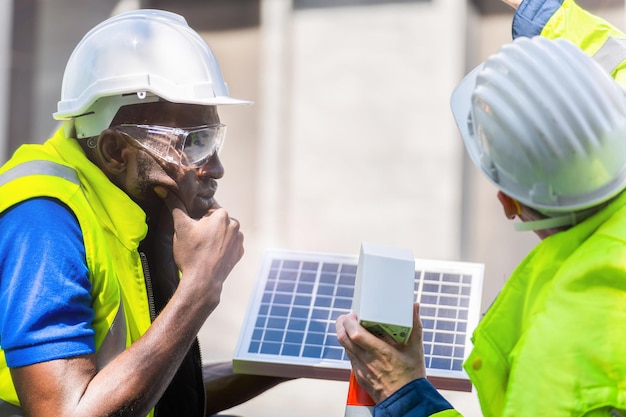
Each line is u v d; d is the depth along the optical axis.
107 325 3.35
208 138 3.52
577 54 2.87
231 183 13.19
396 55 12.70
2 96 11.95
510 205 3.01
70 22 12.23
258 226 12.97
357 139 12.87
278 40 12.96
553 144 2.75
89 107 3.47
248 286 11.93
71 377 3.09
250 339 3.80
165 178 3.45
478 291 3.87
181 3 13.24
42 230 3.20
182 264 3.41
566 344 2.69
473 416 8.11
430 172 12.56
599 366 2.67
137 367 3.18
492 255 12.28
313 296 3.96
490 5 12.60
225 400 4.21
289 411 8.41
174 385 3.72
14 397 3.29
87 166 3.47
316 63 13.00
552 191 2.80
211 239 3.43
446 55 12.48
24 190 3.28
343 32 12.90
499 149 2.84
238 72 13.20
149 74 3.41
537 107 2.77
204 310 3.37
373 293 3.08
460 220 12.49
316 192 12.95
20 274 3.16
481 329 2.98
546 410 2.67
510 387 2.72
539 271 2.91
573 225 2.88
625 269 2.70
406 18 12.65
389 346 3.08
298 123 13.05
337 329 3.16
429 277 3.94
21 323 3.10
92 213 3.36
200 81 3.48
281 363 3.70
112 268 3.37
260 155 13.05
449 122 12.52
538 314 2.76
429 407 2.98
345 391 8.94
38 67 12.20
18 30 12.16
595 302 2.70
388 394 3.07
